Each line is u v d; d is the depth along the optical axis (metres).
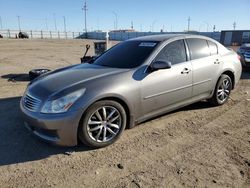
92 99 3.80
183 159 3.78
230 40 27.98
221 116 5.42
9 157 3.86
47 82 4.23
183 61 5.01
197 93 5.34
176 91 4.86
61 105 3.71
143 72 4.38
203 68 5.32
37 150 4.05
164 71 4.62
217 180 3.28
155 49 4.69
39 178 3.37
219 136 4.51
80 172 3.49
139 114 4.40
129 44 5.28
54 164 3.68
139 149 4.07
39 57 16.88
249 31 26.36
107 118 4.04
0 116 5.39
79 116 3.75
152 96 4.48
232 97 6.78
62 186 3.21
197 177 3.35
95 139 3.99
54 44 32.44
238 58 6.32
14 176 3.41
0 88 7.77
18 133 4.61
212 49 5.70
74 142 3.83
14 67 12.30
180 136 4.51
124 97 4.10
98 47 10.38
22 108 4.14
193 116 5.41
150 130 4.74
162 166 3.60
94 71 4.45
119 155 3.89
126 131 4.69
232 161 3.72
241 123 5.07
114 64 4.76
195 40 5.39
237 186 3.17
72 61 14.97
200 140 4.36
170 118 5.29
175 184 3.21
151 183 3.24
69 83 4.02
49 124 3.68
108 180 3.32
